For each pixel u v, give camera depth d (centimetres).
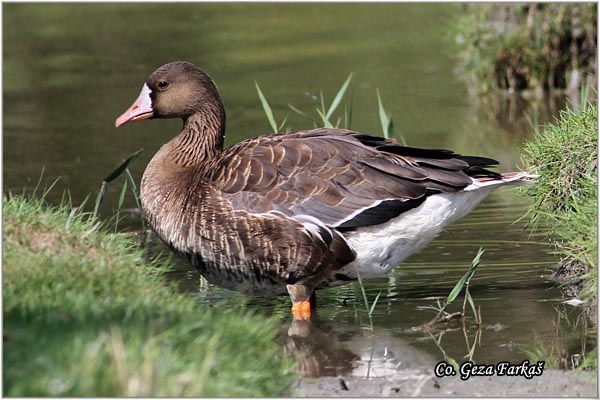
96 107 2362
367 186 1171
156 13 3438
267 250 1170
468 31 2562
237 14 3431
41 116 2314
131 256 1118
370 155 1193
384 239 1183
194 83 1322
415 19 3281
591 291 1150
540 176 1301
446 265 1355
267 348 920
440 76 2614
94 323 860
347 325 1142
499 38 2494
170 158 1297
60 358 783
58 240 1084
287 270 1177
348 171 1180
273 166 1188
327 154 1192
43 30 3156
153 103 1334
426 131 2120
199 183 1210
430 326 1123
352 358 1026
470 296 1188
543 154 1323
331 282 1208
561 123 1364
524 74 2489
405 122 2200
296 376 925
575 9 2423
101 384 750
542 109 2292
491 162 1198
